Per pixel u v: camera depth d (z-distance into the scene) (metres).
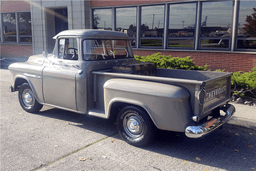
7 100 7.29
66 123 5.38
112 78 4.35
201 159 3.81
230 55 8.80
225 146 4.29
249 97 6.49
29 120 5.56
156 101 3.71
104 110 4.63
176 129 3.66
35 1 13.38
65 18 14.05
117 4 11.01
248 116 5.38
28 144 4.29
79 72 4.58
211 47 9.20
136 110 4.01
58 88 5.03
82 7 11.72
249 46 8.48
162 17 10.06
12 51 16.14
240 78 6.66
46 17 13.45
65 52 5.04
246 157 3.88
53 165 3.58
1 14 16.08
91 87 4.68
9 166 3.55
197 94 3.49
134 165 3.60
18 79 6.07
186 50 9.59
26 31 15.34
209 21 9.07
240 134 4.83
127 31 11.09
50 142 4.38
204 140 4.54
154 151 4.06
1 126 5.16
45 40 13.58
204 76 4.82
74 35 4.76
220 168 3.54
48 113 6.09
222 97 4.41
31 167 3.52
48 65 5.30
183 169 3.50
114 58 5.32
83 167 3.53
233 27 8.59
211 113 4.33
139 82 3.95
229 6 8.61
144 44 10.75
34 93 5.57
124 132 4.31
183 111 3.57
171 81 3.68
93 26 12.04
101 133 4.82
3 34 16.27
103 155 3.90
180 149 4.15
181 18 9.63
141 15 10.58
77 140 4.47
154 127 4.00
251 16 8.27
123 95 4.07
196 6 9.20
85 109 4.68
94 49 4.87
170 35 10.00
